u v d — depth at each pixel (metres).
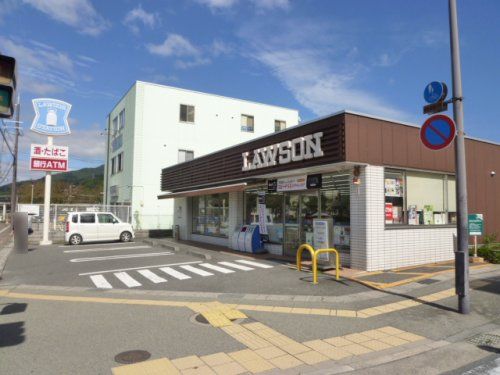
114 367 4.23
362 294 7.57
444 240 11.63
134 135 24.25
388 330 5.54
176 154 25.44
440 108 6.70
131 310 6.57
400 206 10.77
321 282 8.72
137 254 14.68
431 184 11.70
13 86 3.84
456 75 6.50
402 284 8.33
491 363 4.43
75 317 6.14
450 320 5.98
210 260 12.58
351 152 9.51
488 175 13.58
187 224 20.64
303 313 6.36
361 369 4.27
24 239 15.38
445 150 11.94
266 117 29.56
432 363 4.44
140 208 24.12
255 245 14.25
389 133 10.39
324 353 4.70
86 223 19.42
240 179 14.11
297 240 12.72
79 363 4.34
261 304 6.96
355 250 10.17
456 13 6.59
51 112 19.50
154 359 4.46
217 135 27.11
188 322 5.88
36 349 4.76
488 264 10.93
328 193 11.47
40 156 19.36
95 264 12.16
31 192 66.81
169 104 25.39
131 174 24.47
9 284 9.11
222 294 7.79
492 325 5.76
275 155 11.90
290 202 13.13
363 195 9.98
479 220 11.28
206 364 4.34
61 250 16.34
